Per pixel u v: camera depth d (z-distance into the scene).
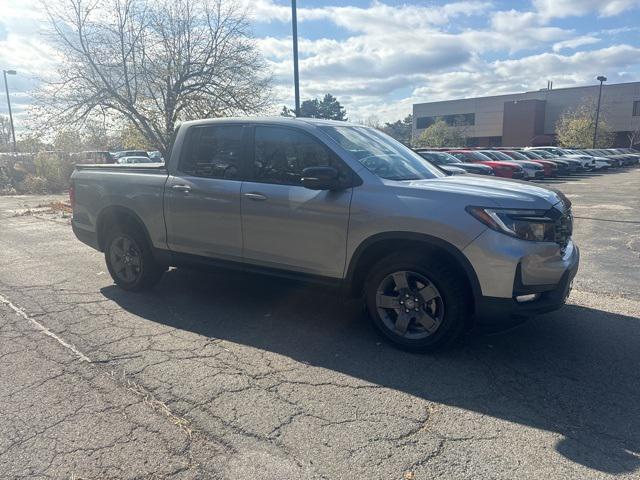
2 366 3.85
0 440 2.89
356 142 4.62
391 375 3.71
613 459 2.73
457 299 3.85
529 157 34.03
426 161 5.18
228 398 3.36
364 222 4.08
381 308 4.21
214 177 4.97
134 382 3.59
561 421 3.10
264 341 4.35
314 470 2.63
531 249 3.69
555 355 4.05
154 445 2.84
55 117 13.68
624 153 47.84
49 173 22.03
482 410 3.23
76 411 3.20
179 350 4.15
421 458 2.73
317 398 3.37
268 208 4.54
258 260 4.73
